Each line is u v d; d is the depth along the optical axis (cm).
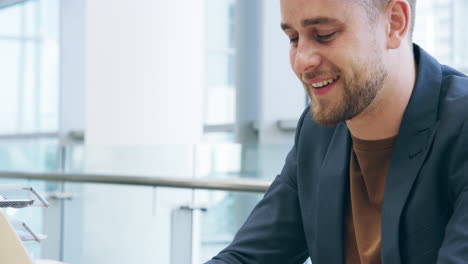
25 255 103
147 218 319
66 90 702
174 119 420
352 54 110
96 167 372
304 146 136
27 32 758
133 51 416
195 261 298
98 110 422
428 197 116
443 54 473
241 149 345
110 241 335
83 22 698
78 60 701
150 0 415
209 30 640
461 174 113
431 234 116
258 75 570
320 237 129
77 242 345
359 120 120
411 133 119
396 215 117
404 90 118
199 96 430
